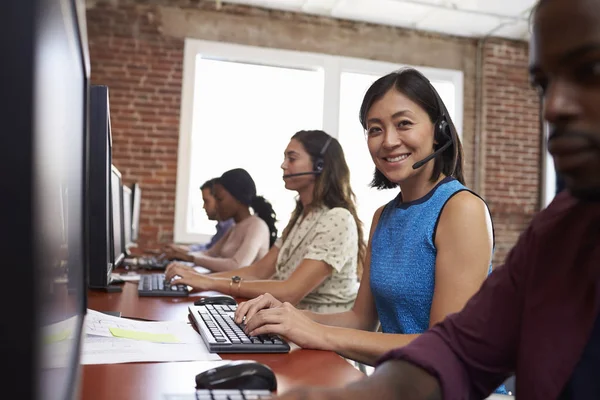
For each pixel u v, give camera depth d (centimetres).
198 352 98
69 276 65
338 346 106
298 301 181
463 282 116
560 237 59
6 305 35
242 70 578
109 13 548
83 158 87
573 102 45
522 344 59
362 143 593
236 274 241
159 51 557
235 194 347
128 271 266
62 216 57
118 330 110
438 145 138
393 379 67
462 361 71
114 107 548
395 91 132
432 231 126
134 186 427
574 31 44
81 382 73
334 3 562
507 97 638
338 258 184
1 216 35
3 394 35
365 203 540
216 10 569
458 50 634
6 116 35
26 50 35
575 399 53
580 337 53
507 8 559
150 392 75
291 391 62
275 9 581
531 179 640
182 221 555
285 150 215
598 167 45
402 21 602
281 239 242
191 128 559
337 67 592
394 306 133
